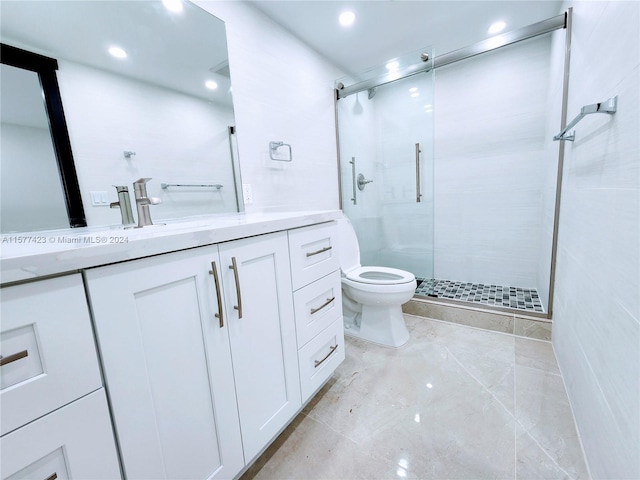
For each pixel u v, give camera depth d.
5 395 0.45
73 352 0.52
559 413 1.12
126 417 0.59
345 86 2.10
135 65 1.08
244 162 1.46
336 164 2.14
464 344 1.66
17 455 0.46
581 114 0.91
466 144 2.33
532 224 2.15
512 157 2.17
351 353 1.63
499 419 1.11
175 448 0.68
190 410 0.71
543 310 1.78
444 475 0.91
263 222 0.87
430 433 1.06
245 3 1.44
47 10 0.89
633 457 0.64
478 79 2.22
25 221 0.85
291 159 1.73
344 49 1.95
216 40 1.31
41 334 0.48
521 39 1.58
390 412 1.18
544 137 2.03
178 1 1.19
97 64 0.99
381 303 1.63
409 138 2.21
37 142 0.87
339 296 1.30
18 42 0.84
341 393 1.30
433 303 2.01
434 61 1.88
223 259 0.77
